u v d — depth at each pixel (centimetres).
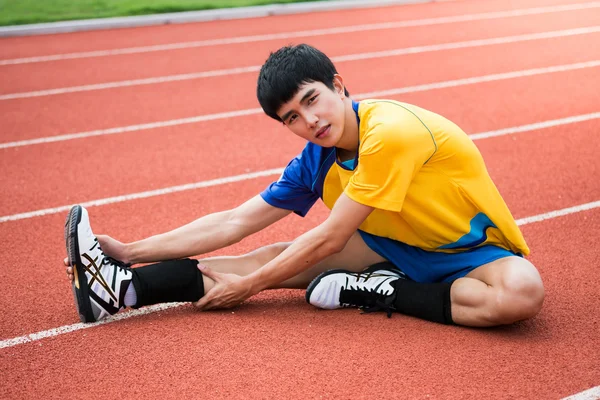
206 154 564
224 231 335
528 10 1114
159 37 1005
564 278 351
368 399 260
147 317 326
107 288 309
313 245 296
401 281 314
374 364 281
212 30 1044
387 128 277
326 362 283
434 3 1203
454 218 301
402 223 309
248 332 308
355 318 317
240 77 795
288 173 328
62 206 472
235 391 267
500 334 301
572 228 412
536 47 889
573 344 291
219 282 319
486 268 299
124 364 287
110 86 768
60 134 618
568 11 1092
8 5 1193
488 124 614
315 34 1005
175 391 268
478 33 977
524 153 542
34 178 521
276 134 608
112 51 929
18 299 347
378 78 774
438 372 274
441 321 307
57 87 769
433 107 668
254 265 332
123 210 463
